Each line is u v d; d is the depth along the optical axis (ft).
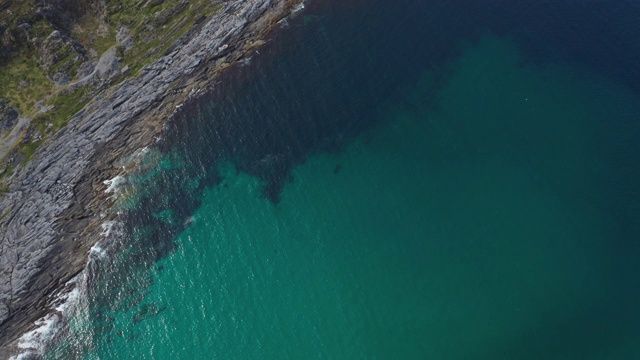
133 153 270.67
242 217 250.78
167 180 262.47
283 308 224.53
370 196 254.27
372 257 235.81
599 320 213.46
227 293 229.45
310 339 216.13
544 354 206.49
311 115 281.54
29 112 283.18
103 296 229.86
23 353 216.54
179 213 252.62
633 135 268.41
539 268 228.43
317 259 236.84
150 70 298.56
